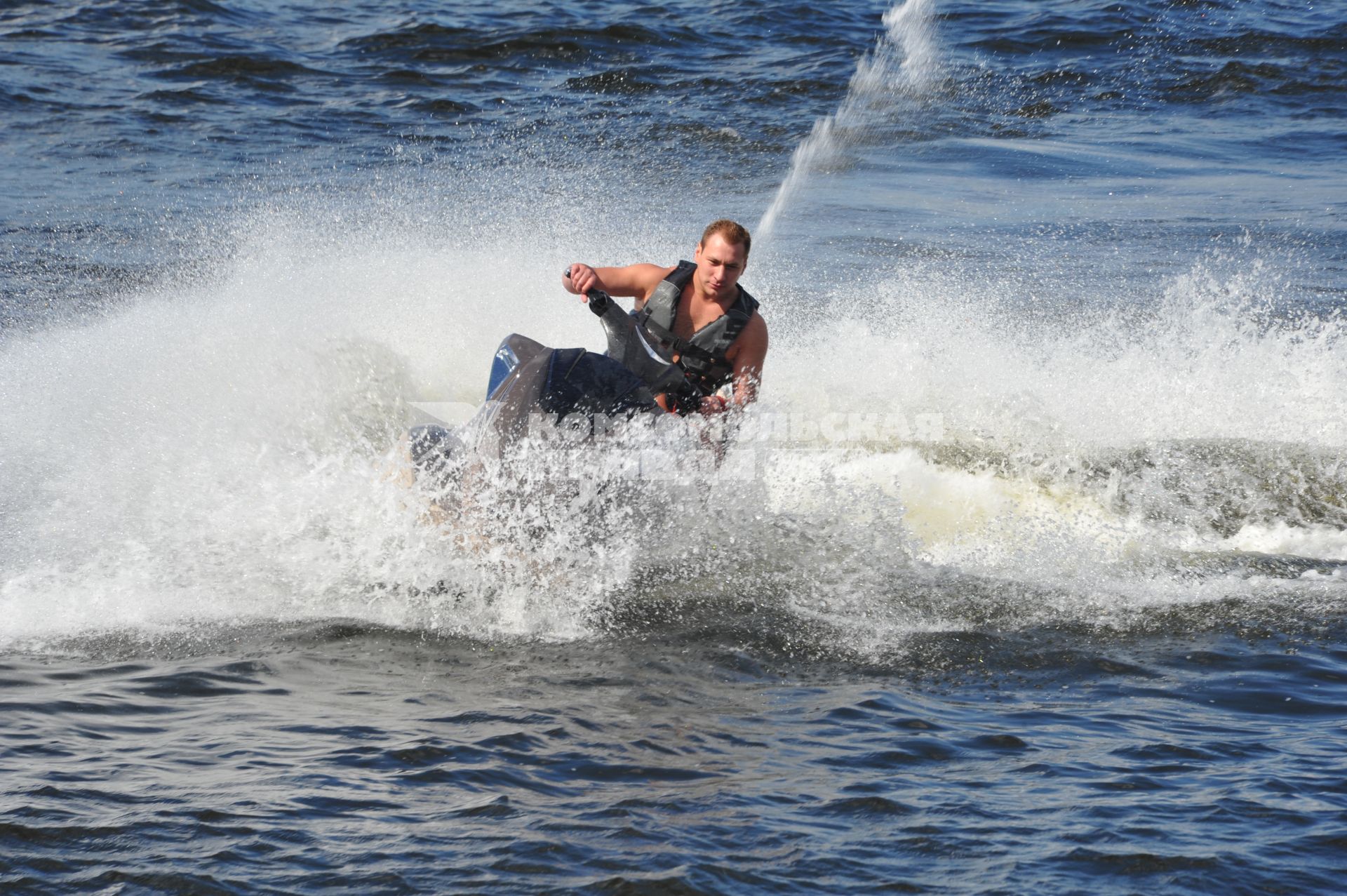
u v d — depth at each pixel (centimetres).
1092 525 2269
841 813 1252
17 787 1248
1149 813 1252
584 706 1523
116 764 1314
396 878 1112
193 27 8544
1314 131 6850
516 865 1137
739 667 1670
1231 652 1727
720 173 5894
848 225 4994
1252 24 8950
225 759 1336
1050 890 1117
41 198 5006
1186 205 5406
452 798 1265
